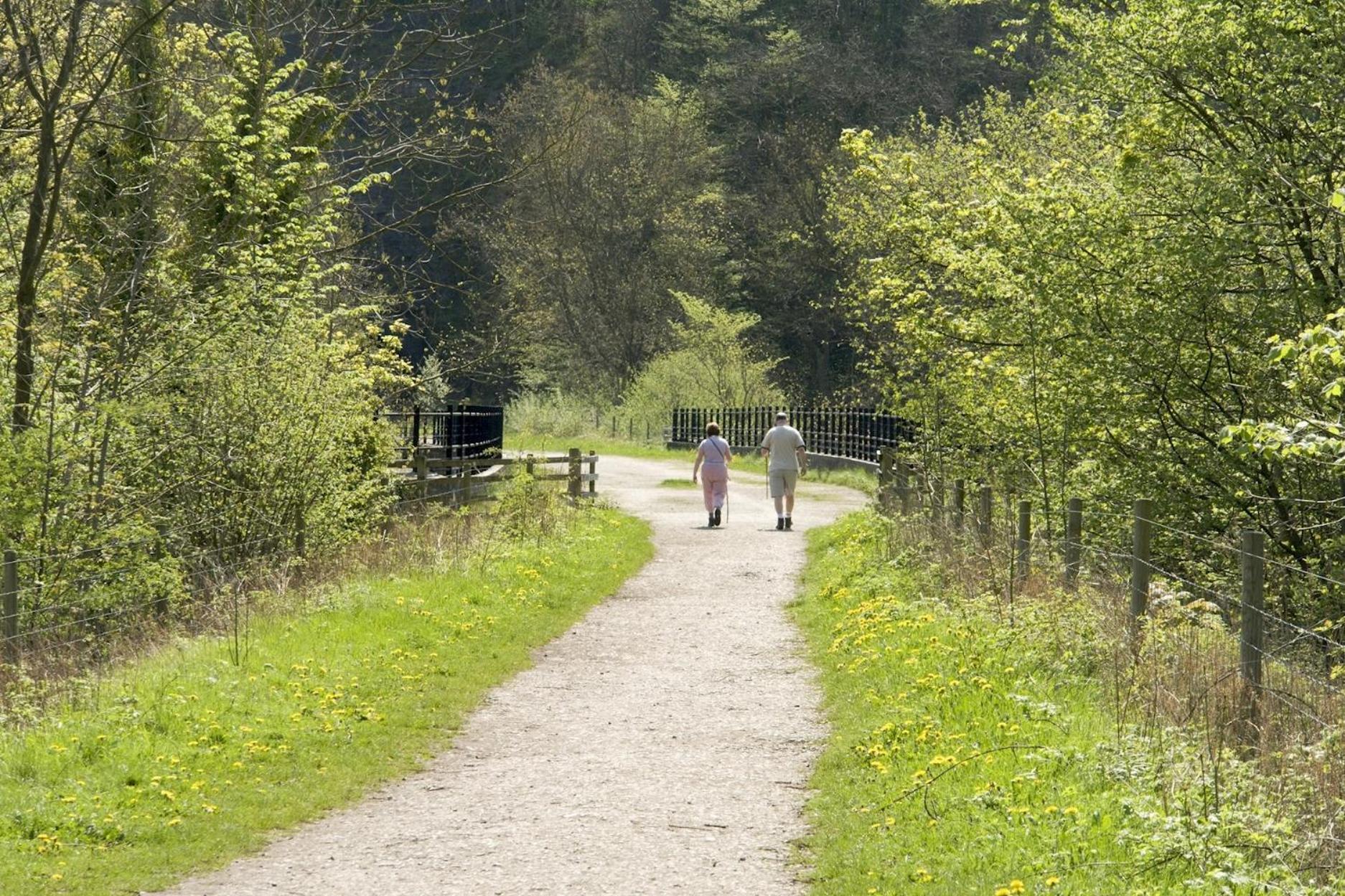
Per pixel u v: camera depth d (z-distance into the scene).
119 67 38.09
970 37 146.12
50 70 37.88
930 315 38.25
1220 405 32.59
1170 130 33.41
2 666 23.70
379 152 54.22
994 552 29.66
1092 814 14.54
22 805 16.72
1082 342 33.25
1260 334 31.94
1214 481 32.62
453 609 30.97
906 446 46.72
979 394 39.69
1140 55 32.38
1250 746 16.61
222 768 18.73
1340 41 29.98
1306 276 31.56
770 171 145.25
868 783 17.50
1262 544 17.92
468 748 20.80
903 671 23.22
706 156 145.38
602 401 131.25
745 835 16.20
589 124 136.25
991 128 63.78
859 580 33.94
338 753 19.89
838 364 148.38
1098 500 34.75
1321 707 17.36
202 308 38.31
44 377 35.53
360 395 40.88
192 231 41.19
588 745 20.92
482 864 15.16
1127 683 19.72
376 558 37.41
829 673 25.75
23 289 34.97
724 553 44.91
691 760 19.95
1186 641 20.00
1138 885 12.84
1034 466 37.06
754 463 86.62
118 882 14.59
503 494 47.34
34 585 29.97
